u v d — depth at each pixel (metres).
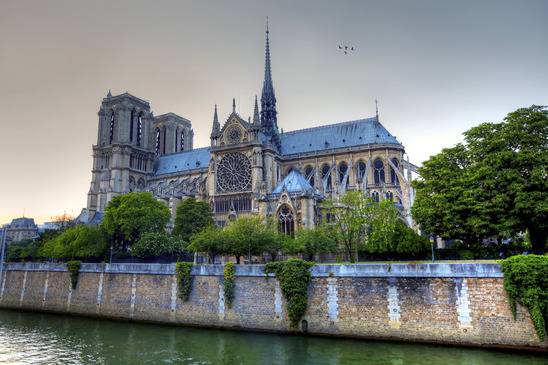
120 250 92.12
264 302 52.72
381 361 38.34
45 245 100.56
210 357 41.69
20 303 80.69
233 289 55.12
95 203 158.50
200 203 100.56
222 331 53.56
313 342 46.06
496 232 53.69
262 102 143.00
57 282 76.38
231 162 121.88
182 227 95.62
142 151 164.25
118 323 62.06
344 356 40.25
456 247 62.59
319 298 49.44
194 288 58.59
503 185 53.09
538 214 49.31
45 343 49.91
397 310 45.31
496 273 41.66
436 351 40.81
